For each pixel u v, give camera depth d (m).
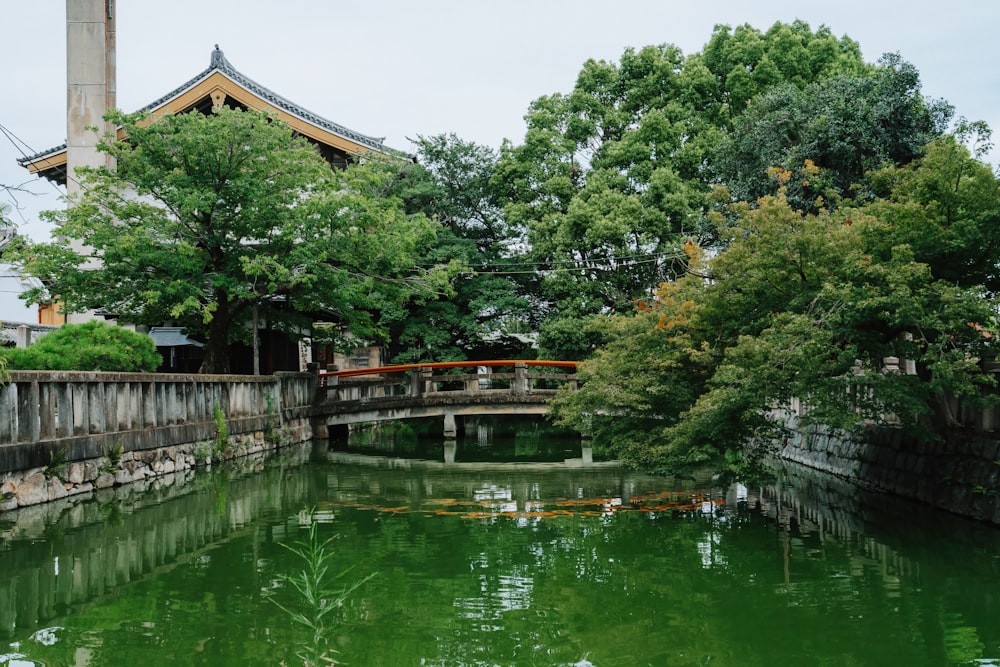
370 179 23.19
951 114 21.50
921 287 10.93
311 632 7.56
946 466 12.74
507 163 33.25
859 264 10.66
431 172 34.56
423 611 8.14
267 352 27.05
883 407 13.20
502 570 9.66
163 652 7.05
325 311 26.27
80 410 14.18
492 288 32.81
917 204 11.24
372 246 22.08
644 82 33.03
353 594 8.72
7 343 18.97
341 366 34.81
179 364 29.50
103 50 24.62
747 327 12.29
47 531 11.65
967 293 10.27
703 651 7.06
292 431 24.48
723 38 35.03
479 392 25.67
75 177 24.20
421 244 29.36
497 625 7.75
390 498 14.98
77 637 7.41
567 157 33.12
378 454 22.69
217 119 19.92
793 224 11.87
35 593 8.75
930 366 10.41
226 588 8.91
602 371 13.19
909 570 9.59
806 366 10.52
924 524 12.07
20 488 12.58
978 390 10.70
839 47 34.72
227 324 22.14
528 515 13.25
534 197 33.12
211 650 7.09
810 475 17.62
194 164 20.02
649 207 29.19
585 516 13.12
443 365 25.56
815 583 9.09
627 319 13.85
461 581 9.20
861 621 7.82
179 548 10.76
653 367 12.81
